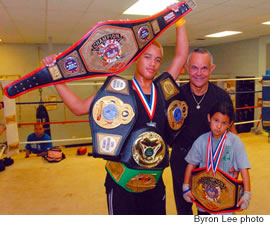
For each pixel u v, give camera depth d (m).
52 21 4.86
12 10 4.02
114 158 1.21
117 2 3.68
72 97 1.25
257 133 5.30
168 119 1.32
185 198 1.56
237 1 3.77
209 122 1.51
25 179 3.11
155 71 1.30
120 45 1.22
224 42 8.91
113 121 1.20
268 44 7.64
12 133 3.58
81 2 3.66
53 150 3.70
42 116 6.63
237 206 1.40
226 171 1.48
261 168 3.36
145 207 1.36
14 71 7.97
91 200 2.60
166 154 1.29
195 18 4.93
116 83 1.26
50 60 1.18
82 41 1.18
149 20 1.28
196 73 1.53
